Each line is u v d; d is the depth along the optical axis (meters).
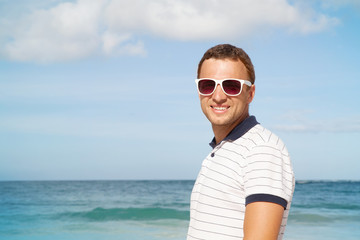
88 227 14.71
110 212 19.25
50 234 13.18
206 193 1.94
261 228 1.59
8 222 16.36
